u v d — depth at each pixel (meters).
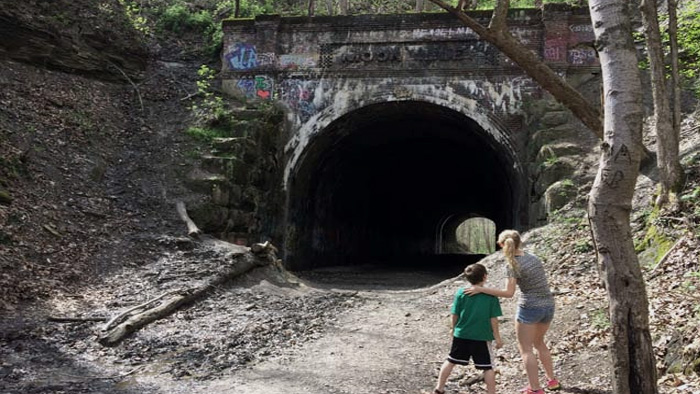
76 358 7.25
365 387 6.51
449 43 18.88
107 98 17.88
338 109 19.31
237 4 21.47
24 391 5.92
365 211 30.52
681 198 10.35
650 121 15.78
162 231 13.43
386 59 19.19
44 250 10.88
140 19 20.91
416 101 18.97
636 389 4.68
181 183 15.48
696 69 15.59
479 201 33.81
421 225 40.25
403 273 23.45
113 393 6.04
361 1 30.02
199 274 11.45
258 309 10.36
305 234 21.97
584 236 11.82
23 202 11.84
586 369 6.46
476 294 5.69
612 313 4.83
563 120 16.94
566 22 18.19
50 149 14.07
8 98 14.64
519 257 5.92
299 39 19.73
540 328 5.95
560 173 15.15
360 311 10.74
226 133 17.66
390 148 25.61
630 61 4.92
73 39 18.00
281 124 19.48
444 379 5.71
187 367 7.09
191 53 21.59
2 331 7.88
